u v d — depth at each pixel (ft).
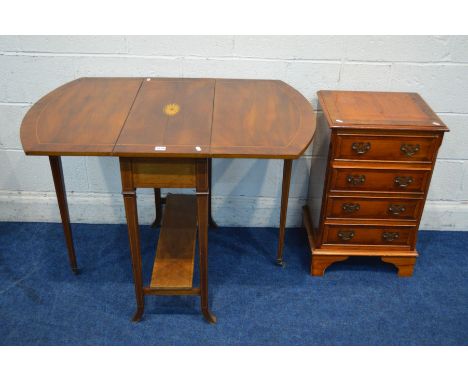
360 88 9.04
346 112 7.97
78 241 9.73
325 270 9.17
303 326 8.00
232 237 9.97
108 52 8.73
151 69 8.89
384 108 8.16
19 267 9.05
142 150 6.38
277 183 9.84
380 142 7.75
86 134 6.73
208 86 8.25
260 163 9.59
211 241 9.84
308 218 9.74
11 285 8.66
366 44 8.63
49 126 6.91
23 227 10.03
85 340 7.68
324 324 8.04
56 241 9.71
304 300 8.50
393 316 8.21
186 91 8.03
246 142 6.62
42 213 10.11
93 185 9.87
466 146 9.43
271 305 8.38
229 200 10.00
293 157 6.44
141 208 10.07
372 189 8.18
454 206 10.03
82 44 8.64
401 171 8.00
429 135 7.68
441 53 8.66
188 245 8.43
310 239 9.13
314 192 9.25
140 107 7.46
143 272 9.07
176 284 7.70
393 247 8.79
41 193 10.00
